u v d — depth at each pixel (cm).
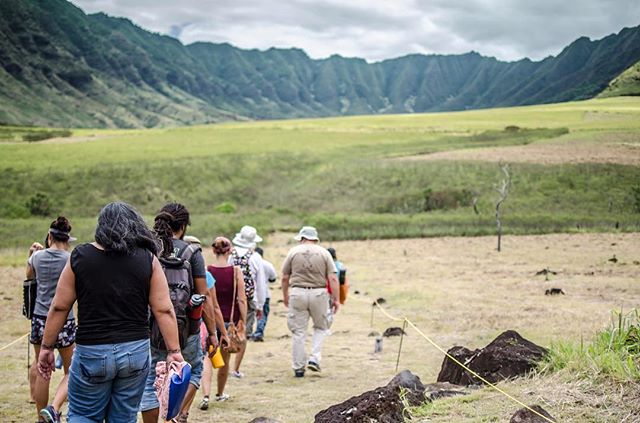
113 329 429
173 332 457
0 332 1380
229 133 11006
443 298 1712
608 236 3378
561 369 648
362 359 1068
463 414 573
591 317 1318
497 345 726
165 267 587
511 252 2875
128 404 443
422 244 3294
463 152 7462
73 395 434
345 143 9112
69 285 435
